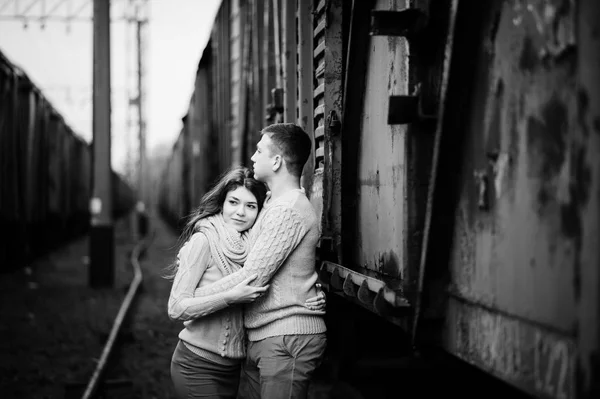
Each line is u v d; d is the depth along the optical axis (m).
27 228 14.31
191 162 20.48
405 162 2.48
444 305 2.36
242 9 8.54
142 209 30.08
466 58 2.21
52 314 9.59
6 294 11.31
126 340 7.71
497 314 2.01
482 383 3.92
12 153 12.73
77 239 26.94
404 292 2.46
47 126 17.17
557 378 1.69
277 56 5.13
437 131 2.28
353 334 4.18
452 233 2.33
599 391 1.52
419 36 2.43
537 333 1.78
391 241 2.78
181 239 3.08
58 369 6.52
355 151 3.44
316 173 3.88
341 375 4.17
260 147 2.94
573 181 1.63
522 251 1.86
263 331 2.83
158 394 5.54
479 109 2.15
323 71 3.64
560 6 1.69
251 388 3.12
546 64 1.76
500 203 2.00
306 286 2.83
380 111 2.99
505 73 1.98
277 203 2.81
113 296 11.38
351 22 3.24
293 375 2.79
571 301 1.63
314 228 2.86
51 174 18.55
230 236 2.92
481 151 2.13
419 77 2.44
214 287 2.79
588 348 1.55
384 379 4.12
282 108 4.79
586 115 1.58
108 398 5.42
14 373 6.35
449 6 2.32
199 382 2.94
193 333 2.92
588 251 1.56
